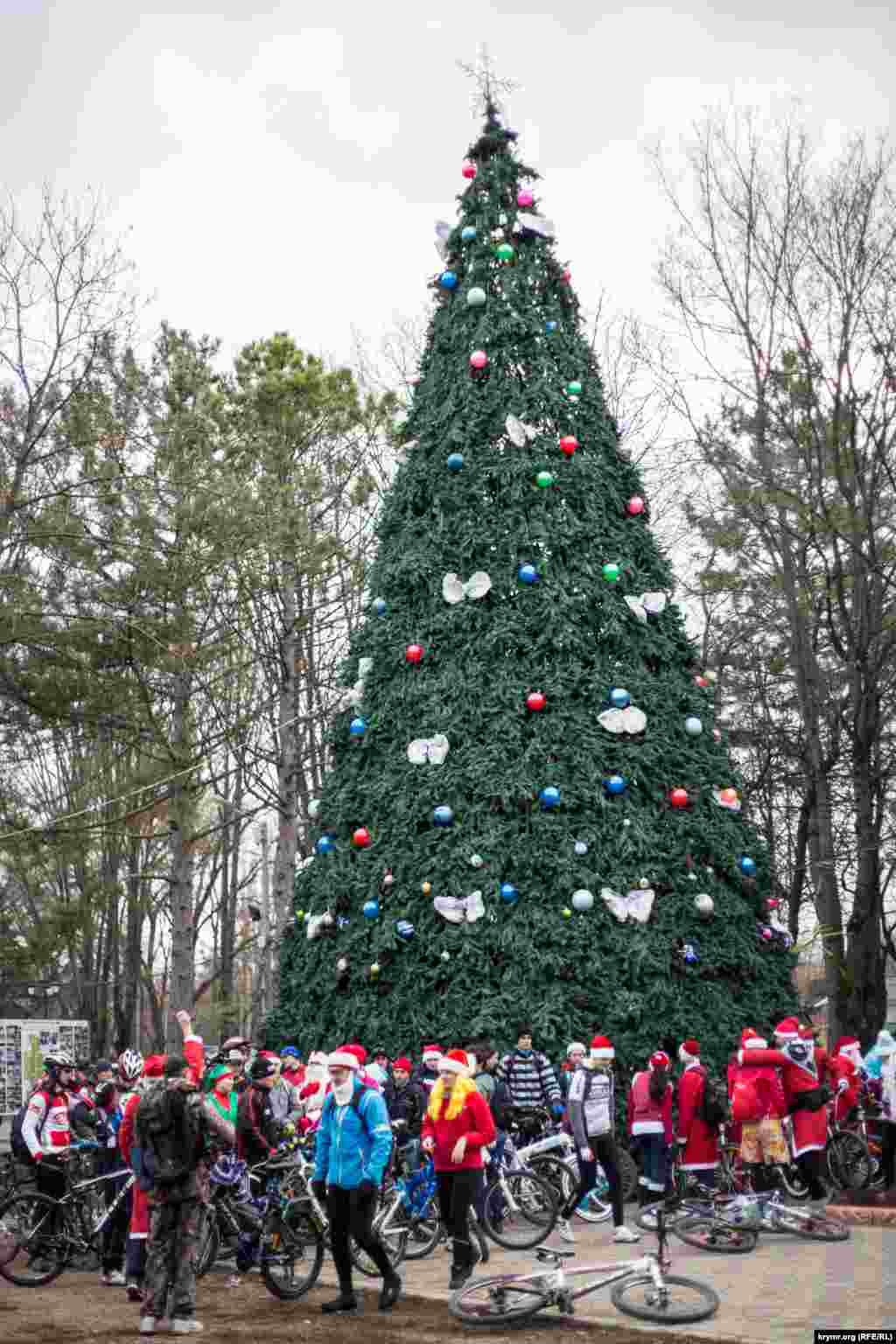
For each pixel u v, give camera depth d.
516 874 17.52
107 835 23.03
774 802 31.98
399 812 18.11
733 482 26.28
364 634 19.62
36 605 21.27
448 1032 17.08
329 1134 10.53
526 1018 16.72
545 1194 13.37
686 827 18.19
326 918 18.41
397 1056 17.52
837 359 24.70
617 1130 16.59
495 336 19.61
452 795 17.80
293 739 27.31
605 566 18.75
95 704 21.92
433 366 20.36
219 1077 12.18
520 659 18.36
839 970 25.34
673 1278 9.62
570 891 17.34
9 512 21.52
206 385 24.56
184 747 23.38
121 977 42.69
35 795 29.25
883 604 26.06
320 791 19.84
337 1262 10.41
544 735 17.88
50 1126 13.27
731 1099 15.79
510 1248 13.18
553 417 19.38
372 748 19.11
